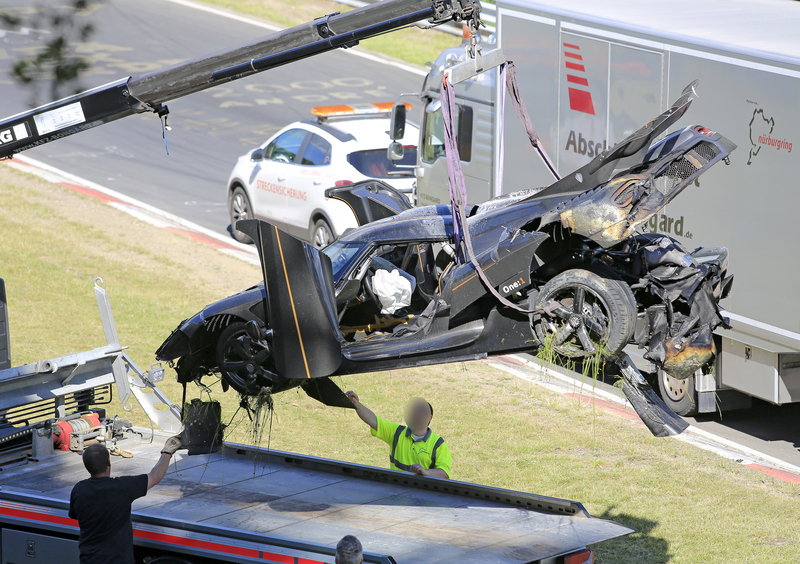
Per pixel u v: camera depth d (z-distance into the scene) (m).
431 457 19.78
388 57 77.00
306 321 15.59
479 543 15.80
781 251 23.59
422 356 16.00
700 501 22.42
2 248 42.78
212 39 77.62
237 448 21.12
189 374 19.09
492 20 49.22
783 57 22.92
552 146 31.25
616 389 29.86
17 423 21.38
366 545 15.71
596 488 23.17
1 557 18.33
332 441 26.61
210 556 16.23
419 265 19.34
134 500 17.48
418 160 38.59
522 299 15.70
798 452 25.44
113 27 79.88
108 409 28.52
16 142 19.19
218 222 48.09
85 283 39.66
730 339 25.66
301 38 16.47
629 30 27.55
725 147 15.41
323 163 41.16
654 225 27.61
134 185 52.62
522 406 28.88
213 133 61.06
